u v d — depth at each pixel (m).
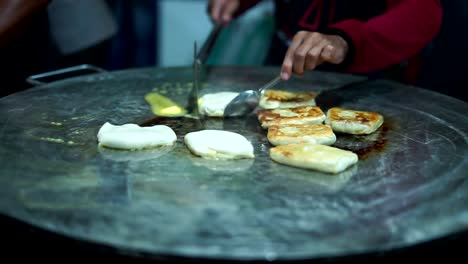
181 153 1.46
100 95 1.91
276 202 1.19
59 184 1.24
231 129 1.68
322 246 0.98
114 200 1.17
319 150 1.41
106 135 1.47
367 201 1.19
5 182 1.23
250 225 1.07
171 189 1.24
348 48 1.82
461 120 1.71
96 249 0.99
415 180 1.31
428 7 1.94
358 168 1.38
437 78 2.91
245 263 0.94
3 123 1.61
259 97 1.80
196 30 4.20
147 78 2.12
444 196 1.21
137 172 1.33
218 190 1.24
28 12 1.91
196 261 0.95
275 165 1.40
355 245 0.98
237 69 2.27
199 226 1.06
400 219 1.09
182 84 2.07
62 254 1.23
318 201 1.19
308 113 1.72
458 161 1.42
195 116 1.77
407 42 1.90
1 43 1.89
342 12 2.17
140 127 1.56
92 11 2.47
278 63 2.57
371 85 2.07
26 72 2.53
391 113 1.80
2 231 1.26
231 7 2.54
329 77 2.16
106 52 3.05
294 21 2.37
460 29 2.79
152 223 1.06
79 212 1.10
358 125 1.62
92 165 1.36
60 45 2.47
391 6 2.05
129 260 1.16
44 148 1.45
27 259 1.27
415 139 1.58
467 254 1.32
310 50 1.71
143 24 3.50
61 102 1.82
